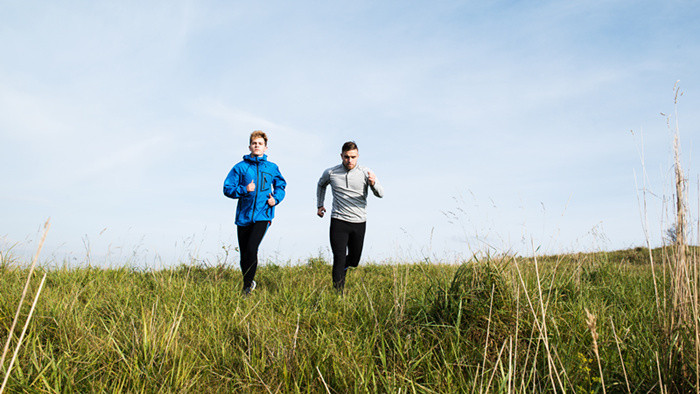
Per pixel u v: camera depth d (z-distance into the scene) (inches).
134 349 89.5
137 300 141.1
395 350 96.1
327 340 100.3
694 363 74.3
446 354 93.4
